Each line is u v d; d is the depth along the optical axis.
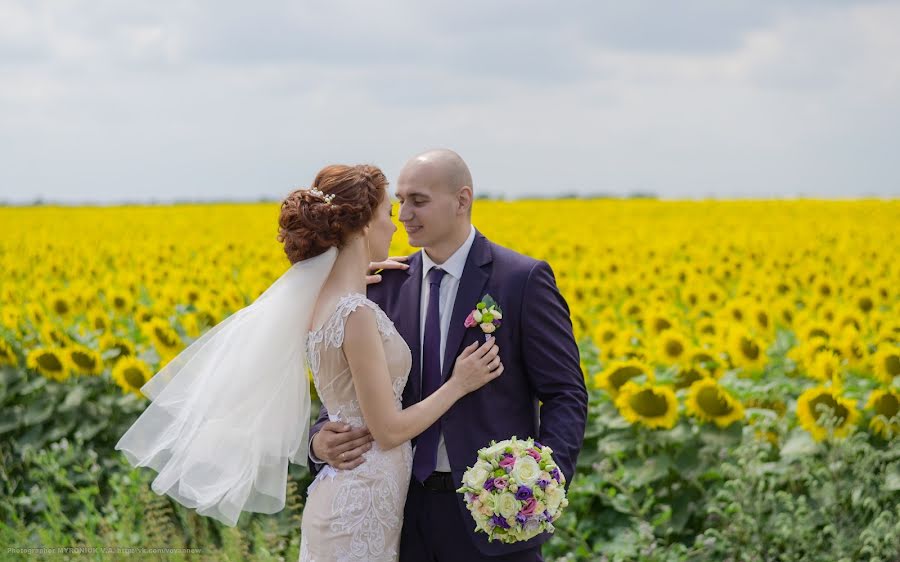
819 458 5.18
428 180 3.37
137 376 6.40
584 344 7.75
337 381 3.28
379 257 3.45
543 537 3.43
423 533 3.41
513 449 3.10
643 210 28.41
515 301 3.38
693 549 4.92
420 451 3.38
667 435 5.27
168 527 5.49
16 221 27.02
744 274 11.46
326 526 3.27
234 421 3.51
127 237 21.14
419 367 3.45
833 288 10.00
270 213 29.28
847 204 28.61
